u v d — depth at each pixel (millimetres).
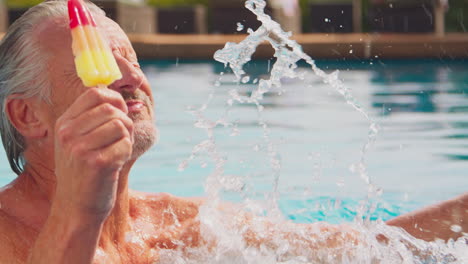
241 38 9562
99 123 1080
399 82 6434
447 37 9062
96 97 1084
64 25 1561
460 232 1899
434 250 1855
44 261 1200
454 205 1957
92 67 1085
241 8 10891
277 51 2096
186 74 7324
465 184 3070
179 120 4676
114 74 1101
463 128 4285
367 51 8602
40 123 1564
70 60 1530
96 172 1094
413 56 8555
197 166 3479
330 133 4215
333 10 10719
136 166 3512
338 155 3645
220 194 2041
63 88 1529
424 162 3494
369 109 5023
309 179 3170
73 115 1095
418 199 2852
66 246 1179
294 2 10812
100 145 1083
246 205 1996
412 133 4180
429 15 10000
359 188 3023
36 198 1616
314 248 1883
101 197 1132
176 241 1820
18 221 1571
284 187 3029
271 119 4684
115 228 1690
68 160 1108
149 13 11211
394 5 10211
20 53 1548
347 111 4980
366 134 4164
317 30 10750
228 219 1923
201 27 11320
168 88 6207
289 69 2094
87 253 1193
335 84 2078
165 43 9078
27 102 1559
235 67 2105
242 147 3764
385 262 1825
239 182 2023
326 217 2496
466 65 7785
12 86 1556
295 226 1945
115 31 1620
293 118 4715
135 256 1720
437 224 1918
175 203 1926
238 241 1856
